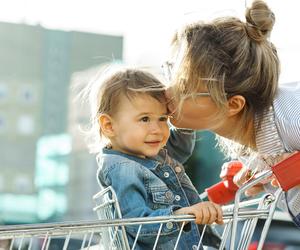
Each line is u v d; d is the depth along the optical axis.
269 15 3.43
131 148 3.55
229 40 3.39
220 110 3.38
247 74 3.37
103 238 3.42
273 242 8.23
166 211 3.24
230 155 3.77
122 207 3.40
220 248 3.35
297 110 3.39
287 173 3.22
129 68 3.65
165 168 3.63
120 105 3.54
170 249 3.47
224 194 3.81
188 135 3.94
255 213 3.32
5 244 4.03
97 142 3.66
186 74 3.37
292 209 3.55
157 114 3.53
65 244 3.18
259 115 3.42
